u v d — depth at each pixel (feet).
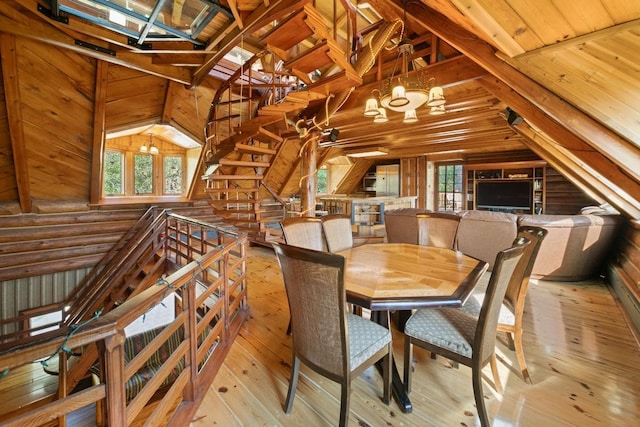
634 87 4.23
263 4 7.59
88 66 11.10
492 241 12.75
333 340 4.55
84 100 11.94
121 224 17.46
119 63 10.81
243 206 23.07
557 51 4.52
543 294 10.93
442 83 9.74
